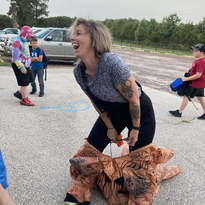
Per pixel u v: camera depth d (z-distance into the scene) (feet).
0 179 3.66
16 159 8.59
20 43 13.91
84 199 6.21
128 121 6.07
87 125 12.50
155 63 48.14
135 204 5.99
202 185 7.68
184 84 14.20
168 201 6.78
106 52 5.17
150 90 21.99
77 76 5.75
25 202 6.40
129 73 5.05
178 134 12.00
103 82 5.20
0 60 33.81
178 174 8.27
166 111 15.97
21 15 146.00
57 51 35.19
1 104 15.16
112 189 6.19
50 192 6.88
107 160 6.18
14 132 10.98
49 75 26.73
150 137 5.99
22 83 14.60
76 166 6.04
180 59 61.05
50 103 16.20
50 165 8.34
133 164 5.98
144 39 147.13
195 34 110.63
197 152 10.10
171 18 126.31
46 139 10.44
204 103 14.42
